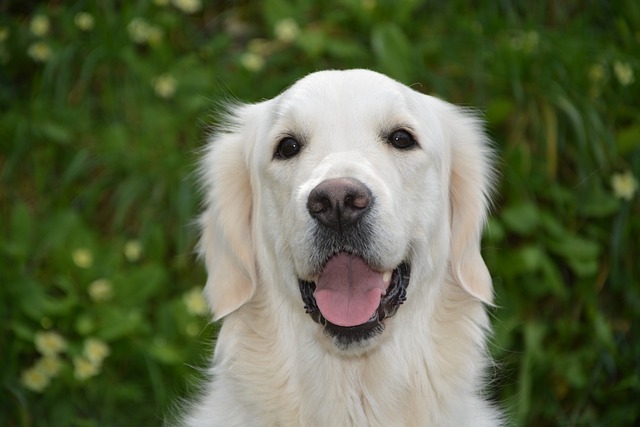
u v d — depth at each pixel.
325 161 4.89
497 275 8.26
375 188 4.76
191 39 9.70
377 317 4.89
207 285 5.62
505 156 8.50
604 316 8.49
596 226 8.62
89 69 9.22
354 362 5.13
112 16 9.48
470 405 5.33
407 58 8.84
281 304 5.28
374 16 9.30
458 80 9.05
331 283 4.90
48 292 8.30
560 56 9.02
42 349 7.69
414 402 5.22
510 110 8.73
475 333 5.41
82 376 7.68
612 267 8.47
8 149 9.05
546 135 8.70
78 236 8.41
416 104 5.35
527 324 8.11
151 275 8.09
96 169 9.00
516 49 8.96
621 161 8.72
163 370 7.92
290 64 9.34
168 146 8.80
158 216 8.66
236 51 9.66
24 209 8.37
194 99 8.80
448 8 9.70
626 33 9.41
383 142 5.11
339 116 5.07
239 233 5.56
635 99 9.09
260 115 5.62
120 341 7.95
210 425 5.32
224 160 5.73
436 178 5.33
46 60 9.39
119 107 9.12
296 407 5.23
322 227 4.76
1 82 9.52
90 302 8.17
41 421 7.86
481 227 5.60
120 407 8.02
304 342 5.16
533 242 8.47
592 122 8.70
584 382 8.13
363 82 5.16
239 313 5.45
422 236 5.19
